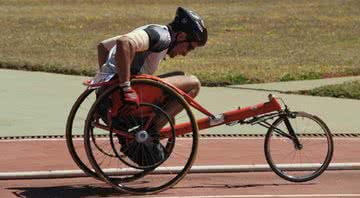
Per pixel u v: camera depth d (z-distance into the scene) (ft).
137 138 38.24
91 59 96.48
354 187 40.42
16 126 55.83
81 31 136.87
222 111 61.46
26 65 87.51
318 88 70.38
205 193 39.09
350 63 93.76
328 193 39.27
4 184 40.78
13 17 161.17
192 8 184.44
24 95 69.10
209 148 48.70
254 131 53.57
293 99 67.10
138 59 38.73
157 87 38.11
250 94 69.82
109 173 40.68
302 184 40.96
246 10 179.22
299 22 152.35
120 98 37.76
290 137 40.91
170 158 45.83
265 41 122.62
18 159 46.11
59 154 47.24
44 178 41.70
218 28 141.28
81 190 39.70
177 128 39.22
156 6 190.19
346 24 149.07
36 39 123.13
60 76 81.41
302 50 110.52
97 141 49.14
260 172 43.09
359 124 56.54
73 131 53.62
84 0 207.41
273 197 38.37
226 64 92.89
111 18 159.43
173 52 39.42
